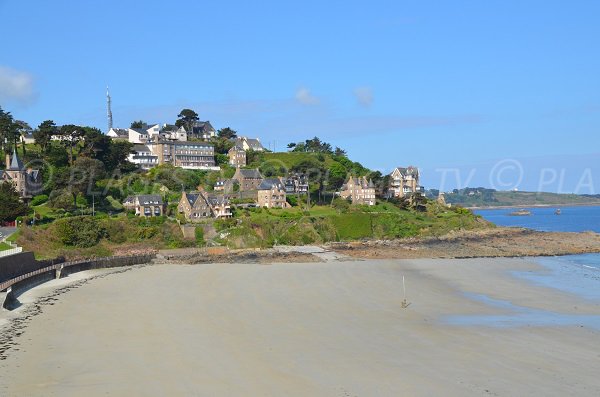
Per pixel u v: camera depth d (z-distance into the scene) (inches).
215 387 1087.0
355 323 1675.7
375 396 1034.7
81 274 2938.0
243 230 4441.4
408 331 1565.0
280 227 4682.6
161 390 1072.8
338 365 1229.7
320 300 2089.1
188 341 1451.8
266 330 1579.7
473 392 1055.0
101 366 1234.6
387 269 3122.5
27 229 3727.9
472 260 3595.0
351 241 4726.9
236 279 2711.6
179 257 3752.5
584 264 3346.5
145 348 1382.9
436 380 1124.5
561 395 1039.6
